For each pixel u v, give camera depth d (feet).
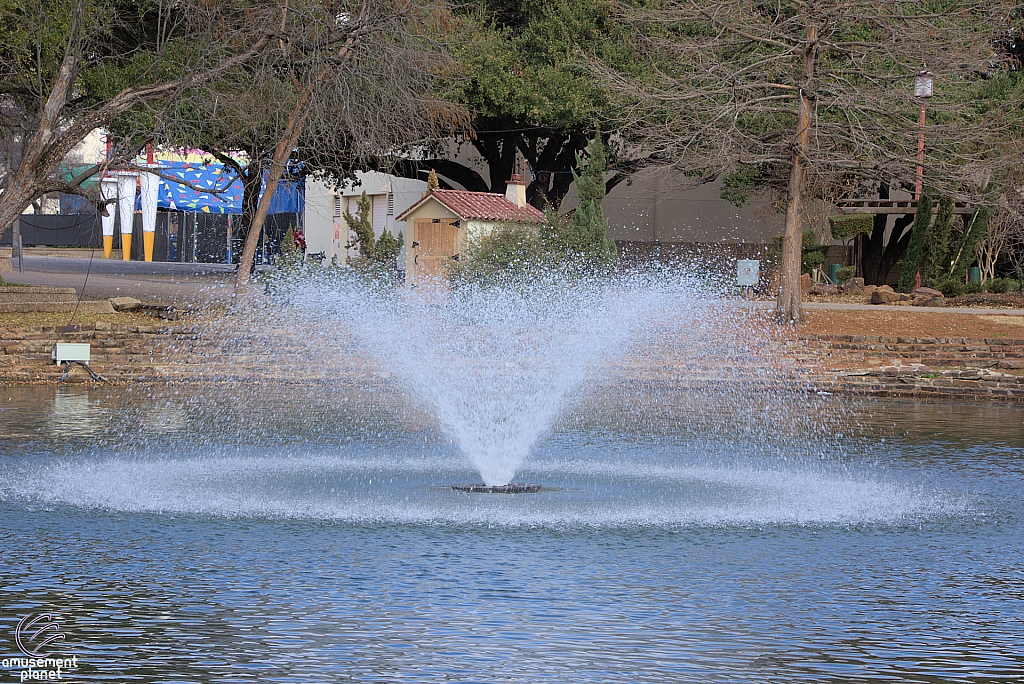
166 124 108.47
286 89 114.42
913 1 119.55
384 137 118.42
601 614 32.48
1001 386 100.22
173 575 36.14
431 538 41.88
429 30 120.16
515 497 50.62
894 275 178.81
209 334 112.78
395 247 143.33
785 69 127.13
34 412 78.89
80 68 114.52
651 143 133.08
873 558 39.60
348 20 113.39
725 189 168.66
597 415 83.87
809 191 139.85
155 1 112.88
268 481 53.78
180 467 57.52
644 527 44.34
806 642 30.17
